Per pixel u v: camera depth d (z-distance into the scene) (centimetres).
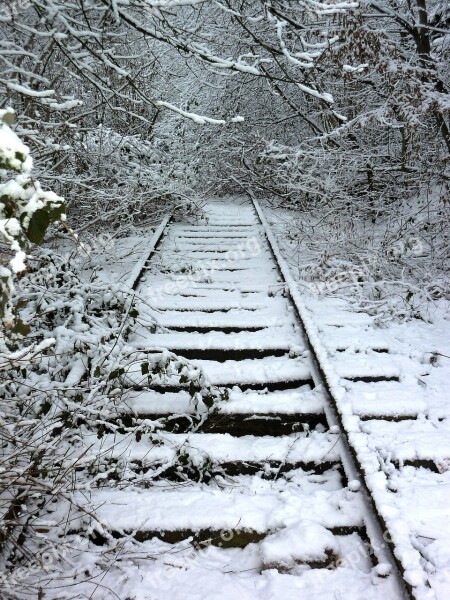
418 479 281
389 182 898
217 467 328
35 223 162
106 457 324
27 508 284
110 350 380
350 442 306
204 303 544
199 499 294
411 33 680
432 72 595
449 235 662
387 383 373
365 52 567
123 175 787
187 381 367
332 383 365
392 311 518
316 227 812
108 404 352
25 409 329
